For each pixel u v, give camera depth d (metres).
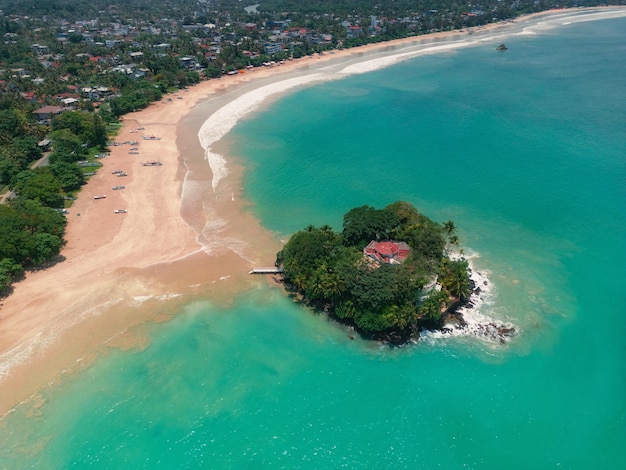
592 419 56.38
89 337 69.31
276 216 101.06
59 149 123.00
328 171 120.12
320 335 69.62
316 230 80.69
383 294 65.56
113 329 70.81
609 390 59.75
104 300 76.25
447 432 55.53
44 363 65.06
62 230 91.81
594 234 90.75
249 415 58.22
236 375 63.44
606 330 68.81
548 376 61.97
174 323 72.12
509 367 63.41
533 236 91.00
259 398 60.31
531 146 128.12
